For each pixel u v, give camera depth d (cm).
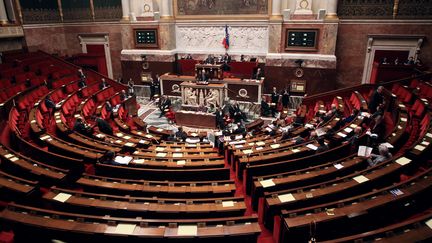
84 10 2062
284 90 1590
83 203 480
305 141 866
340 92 1475
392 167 565
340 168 606
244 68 1747
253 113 1564
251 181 645
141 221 420
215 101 1582
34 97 1327
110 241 412
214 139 1176
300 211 431
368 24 1588
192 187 567
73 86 1555
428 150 635
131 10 1925
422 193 466
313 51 1659
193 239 402
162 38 1884
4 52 1761
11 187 514
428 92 1109
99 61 2128
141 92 1955
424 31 1509
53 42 2088
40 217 424
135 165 693
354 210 430
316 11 1628
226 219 427
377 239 355
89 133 970
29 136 914
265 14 1725
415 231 362
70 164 676
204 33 1873
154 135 1077
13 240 443
